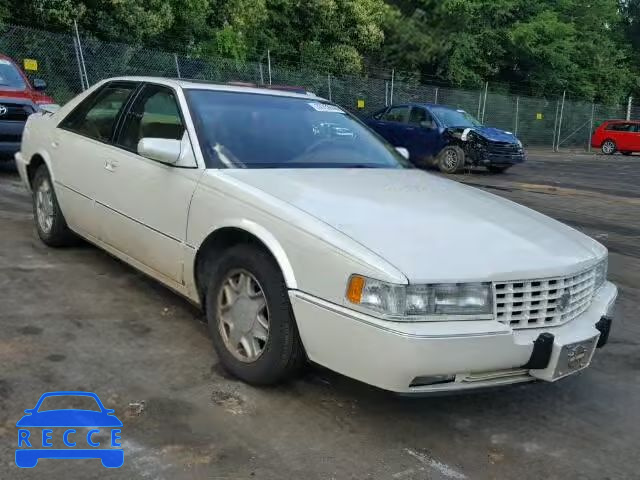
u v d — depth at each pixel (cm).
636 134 2695
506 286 282
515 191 1237
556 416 332
